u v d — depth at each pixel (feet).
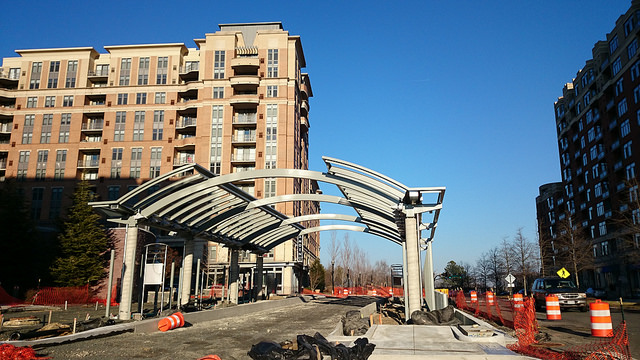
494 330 36.11
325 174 53.62
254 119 201.05
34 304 88.17
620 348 31.24
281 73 202.59
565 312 70.69
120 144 203.82
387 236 86.43
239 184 195.42
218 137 196.75
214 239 76.38
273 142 195.11
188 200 57.41
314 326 52.13
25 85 213.25
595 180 189.57
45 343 34.47
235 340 39.75
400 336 35.78
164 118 205.87
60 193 200.44
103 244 113.50
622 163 161.99
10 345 30.53
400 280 149.28
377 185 51.78
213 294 123.24
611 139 171.63
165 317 48.60
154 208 54.44
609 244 172.76
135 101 208.03
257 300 96.89
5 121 216.74
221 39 207.41
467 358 27.12
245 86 202.18
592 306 39.58
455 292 153.17
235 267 86.33
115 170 201.57
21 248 106.52
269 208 71.97
